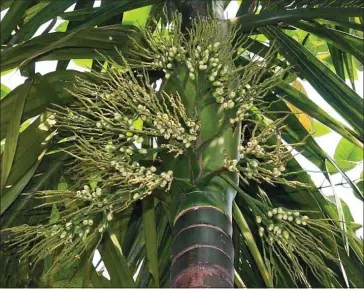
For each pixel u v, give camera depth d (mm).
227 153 1985
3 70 2596
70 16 2582
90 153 2006
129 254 2922
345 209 3320
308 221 1982
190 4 2396
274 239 2066
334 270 2732
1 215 2611
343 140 3809
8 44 2742
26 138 2496
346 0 2621
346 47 2736
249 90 2004
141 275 2906
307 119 3488
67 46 2484
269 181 1980
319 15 2619
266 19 2570
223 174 1978
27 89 2424
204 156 1980
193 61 2000
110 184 2033
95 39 2441
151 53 2139
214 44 1998
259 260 2127
